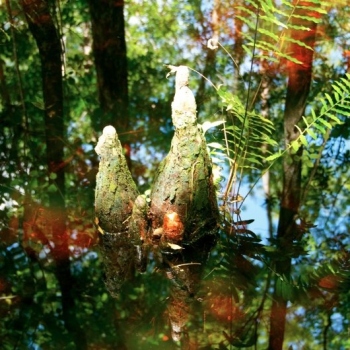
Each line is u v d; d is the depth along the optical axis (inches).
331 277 115.0
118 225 115.5
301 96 173.8
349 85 135.0
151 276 114.8
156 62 219.3
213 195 119.3
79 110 182.7
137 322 107.2
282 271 117.1
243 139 147.4
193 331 104.7
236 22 232.7
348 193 149.7
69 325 107.9
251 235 126.3
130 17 247.3
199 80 205.5
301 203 145.1
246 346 102.0
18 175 149.0
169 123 176.2
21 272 119.3
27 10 197.3
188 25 241.0
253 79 202.5
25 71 199.2
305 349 102.5
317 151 164.4
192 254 118.4
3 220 131.9
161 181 114.7
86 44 230.8
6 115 176.6
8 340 104.3
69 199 139.3
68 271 119.1
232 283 113.3
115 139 112.6
